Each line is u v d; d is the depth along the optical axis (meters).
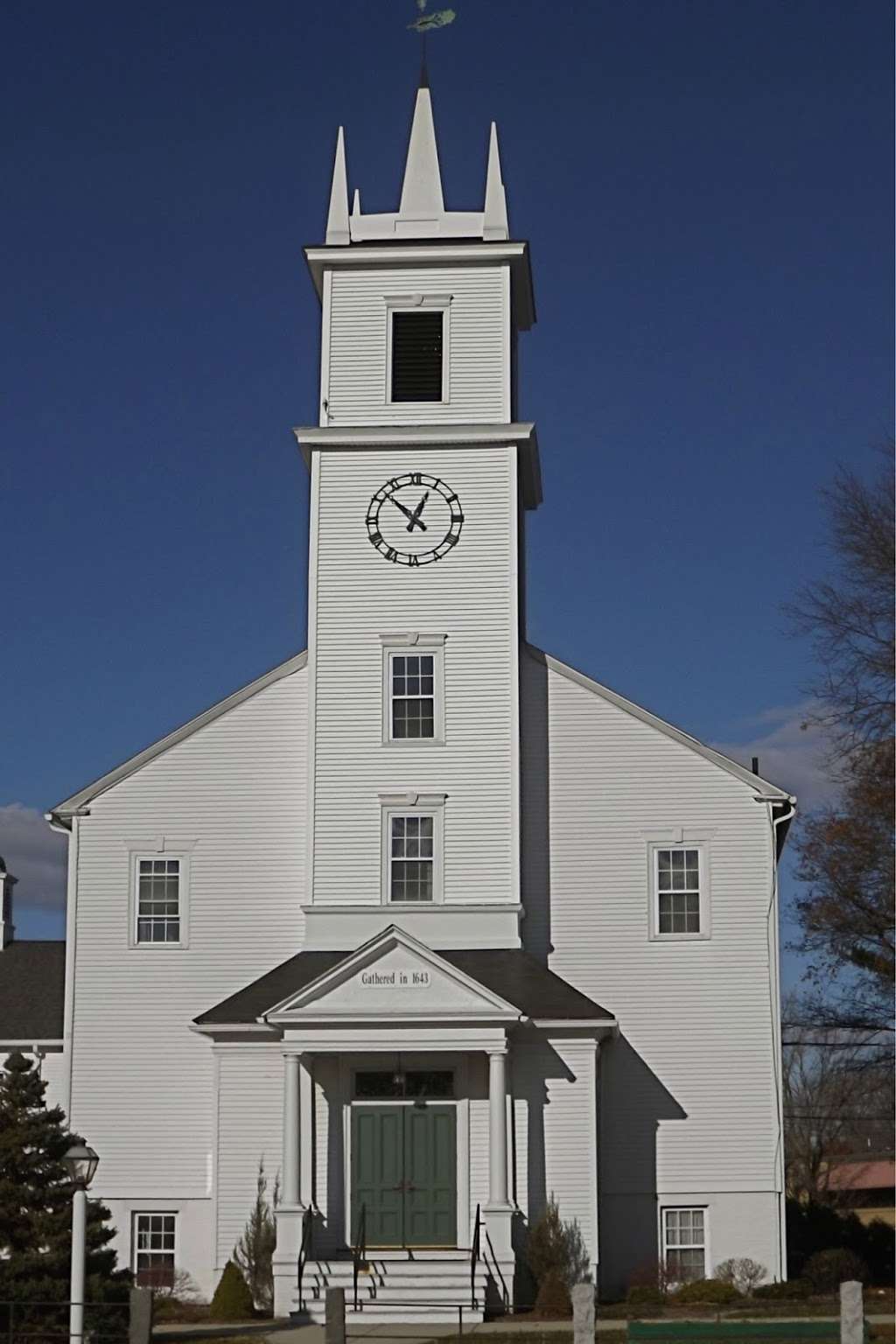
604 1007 41.81
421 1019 38.09
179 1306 38.41
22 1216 31.95
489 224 44.81
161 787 43.16
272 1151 39.41
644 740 43.03
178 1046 41.91
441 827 41.81
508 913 41.28
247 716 43.41
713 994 41.75
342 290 44.75
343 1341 28.25
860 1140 96.62
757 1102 41.22
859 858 47.00
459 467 43.56
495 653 42.56
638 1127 41.22
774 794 42.50
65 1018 42.16
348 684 42.62
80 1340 29.27
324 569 43.22
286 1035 38.38
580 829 42.69
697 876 42.34
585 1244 38.25
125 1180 41.19
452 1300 36.00
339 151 45.88
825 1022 48.03
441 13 47.19
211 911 42.50
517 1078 39.09
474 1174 38.94
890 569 48.06
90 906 42.66
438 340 44.47
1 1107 33.00
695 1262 40.75
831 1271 40.81
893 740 46.59
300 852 42.66
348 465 43.72
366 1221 38.94
